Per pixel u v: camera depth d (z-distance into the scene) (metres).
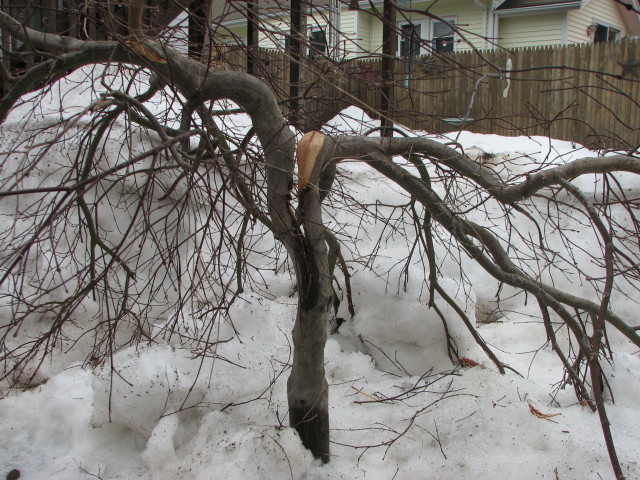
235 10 3.21
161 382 3.39
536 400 3.71
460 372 4.09
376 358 4.39
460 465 3.13
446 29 14.56
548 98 9.78
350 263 4.76
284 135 2.87
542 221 5.64
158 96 6.03
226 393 3.54
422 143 3.24
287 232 2.86
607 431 2.38
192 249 4.89
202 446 3.21
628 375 3.79
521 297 5.31
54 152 4.84
